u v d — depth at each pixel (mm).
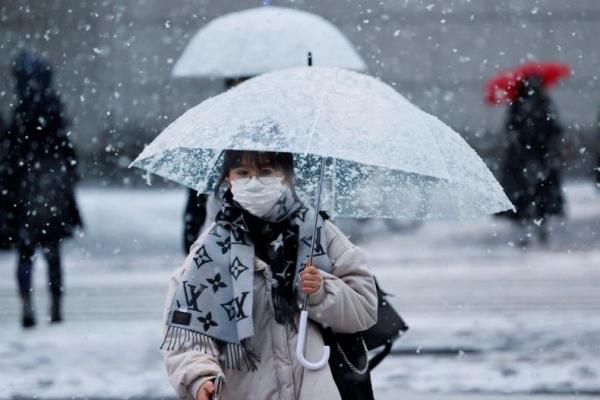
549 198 47812
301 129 11406
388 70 61906
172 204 54312
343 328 11641
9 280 39688
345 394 11727
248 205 11508
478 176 12195
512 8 62125
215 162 12695
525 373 22375
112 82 59125
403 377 22109
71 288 37688
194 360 11242
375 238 50375
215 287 11445
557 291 35031
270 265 11562
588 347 25188
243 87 12125
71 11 58344
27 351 25656
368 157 11234
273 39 21453
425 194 12633
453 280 38094
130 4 59375
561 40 62594
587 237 48406
